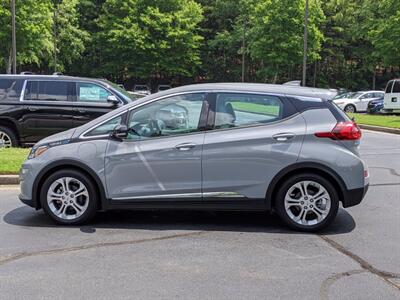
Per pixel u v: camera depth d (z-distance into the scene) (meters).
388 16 39.66
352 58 54.91
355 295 4.36
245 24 46.88
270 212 7.20
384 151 13.82
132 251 5.51
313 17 40.34
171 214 7.11
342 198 6.20
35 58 35.81
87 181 6.41
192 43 49.69
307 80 54.62
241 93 6.38
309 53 41.03
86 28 53.44
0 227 6.41
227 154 6.21
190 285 4.56
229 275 4.81
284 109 6.32
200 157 6.24
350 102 33.62
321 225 6.21
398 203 7.79
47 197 6.48
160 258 5.28
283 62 41.16
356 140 6.25
